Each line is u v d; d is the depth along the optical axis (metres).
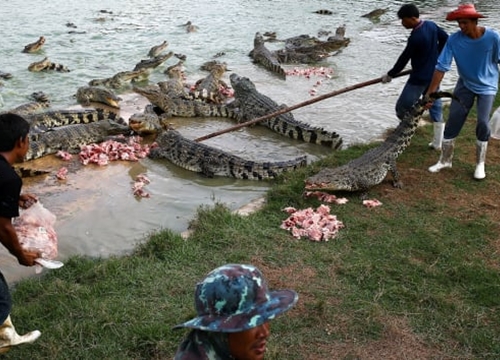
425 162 8.23
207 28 19.02
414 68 8.04
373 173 7.22
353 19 21.08
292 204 6.98
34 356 4.28
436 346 4.54
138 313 4.77
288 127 9.93
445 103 11.27
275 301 2.31
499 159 8.34
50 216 4.61
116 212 7.04
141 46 16.34
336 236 6.18
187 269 5.50
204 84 12.39
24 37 16.67
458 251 5.87
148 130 9.66
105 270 5.38
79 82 12.98
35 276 5.49
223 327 2.21
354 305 4.98
